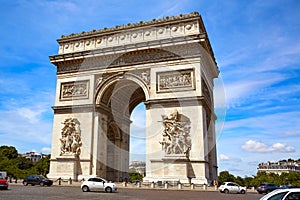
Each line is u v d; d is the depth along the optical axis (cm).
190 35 7012
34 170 15300
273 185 6975
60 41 8475
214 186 6312
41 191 5041
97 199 3859
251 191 7794
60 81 8231
